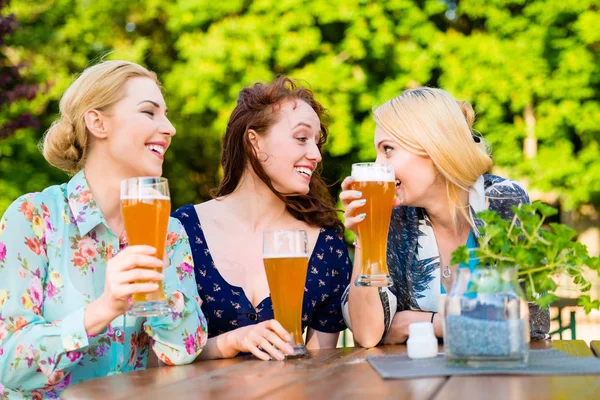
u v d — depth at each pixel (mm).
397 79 9875
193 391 1501
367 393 1373
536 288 1667
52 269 2061
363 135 9836
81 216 2084
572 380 1444
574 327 3539
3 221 2035
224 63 9914
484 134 9984
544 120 9953
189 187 12859
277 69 10328
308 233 2629
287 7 9859
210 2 10156
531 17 9984
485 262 1626
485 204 2371
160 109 2152
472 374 1515
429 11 9922
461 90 9789
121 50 10727
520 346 1558
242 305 2461
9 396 1937
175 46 11164
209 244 2541
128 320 2113
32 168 11203
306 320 2553
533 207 1631
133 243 1694
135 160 2105
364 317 2244
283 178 2514
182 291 2074
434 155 2258
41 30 10750
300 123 2500
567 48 9773
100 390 1564
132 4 11320
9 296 1957
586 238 12414
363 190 1933
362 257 1993
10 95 6035
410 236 2449
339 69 9828
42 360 1852
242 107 2572
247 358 2074
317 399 1344
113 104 2088
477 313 1562
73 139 2119
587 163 10156
